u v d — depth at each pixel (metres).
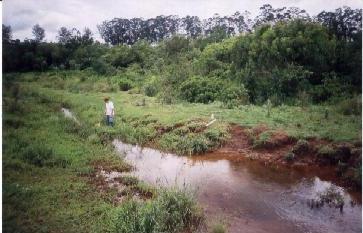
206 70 20.70
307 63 19.03
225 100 17.00
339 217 7.23
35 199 7.40
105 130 13.28
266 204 7.77
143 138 12.65
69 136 12.30
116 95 21.83
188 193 7.30
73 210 7.05
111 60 33.44
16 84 21.95
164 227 6.34
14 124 12.87
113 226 6.37
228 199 7.97
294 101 16.62
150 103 18.03
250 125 12.48
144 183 8.48
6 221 6.49
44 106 17.42
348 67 19.05
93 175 9.12
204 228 6.57
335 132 11.10
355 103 14.41
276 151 10.91
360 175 8.66
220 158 10.95
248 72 18.28
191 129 12.70
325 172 9.66
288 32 19.84
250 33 22.34
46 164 9.50
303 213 7.38
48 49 34.56
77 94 22.33
